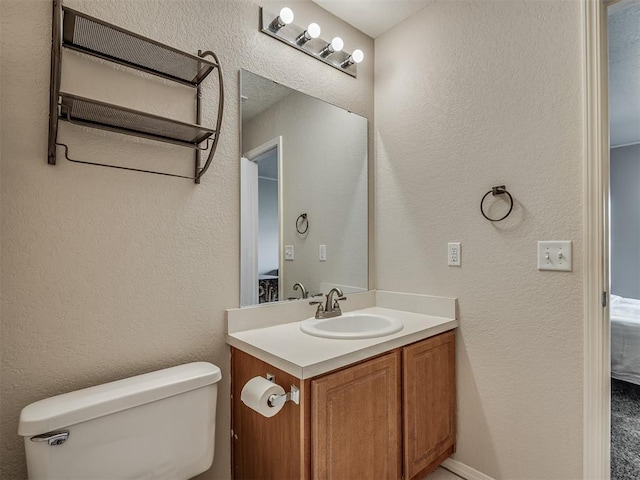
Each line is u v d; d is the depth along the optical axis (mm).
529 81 1495
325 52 1855
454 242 1743
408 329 1531
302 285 1774
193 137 1307
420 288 1888
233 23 1523
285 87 1715
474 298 1668
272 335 1462
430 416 1574
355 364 1275
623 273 4098
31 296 1064
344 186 1985
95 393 1062
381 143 2100
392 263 2029
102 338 1187
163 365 1318
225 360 1482
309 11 1812
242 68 1553
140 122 1166
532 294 1481
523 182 1508
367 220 2092
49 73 1088
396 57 2027
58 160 1106
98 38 1118
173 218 1344
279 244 1679
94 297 1172
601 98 1313
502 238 1572
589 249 1322
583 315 1341
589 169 1324
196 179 1399
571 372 1375
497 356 1587
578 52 1364
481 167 1646
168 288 1331
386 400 1369
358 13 1920
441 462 1652
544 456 1446
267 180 1643
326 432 1168
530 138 1489
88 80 1164
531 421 1483
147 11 1280
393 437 1394
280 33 1686
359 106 2064
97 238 1178
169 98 1339
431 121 1849
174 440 1148
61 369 1111
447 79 1780
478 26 1663
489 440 1608
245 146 1558
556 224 1414
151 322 1291
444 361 1659
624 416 2305
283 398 1129
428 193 1857
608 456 1305
